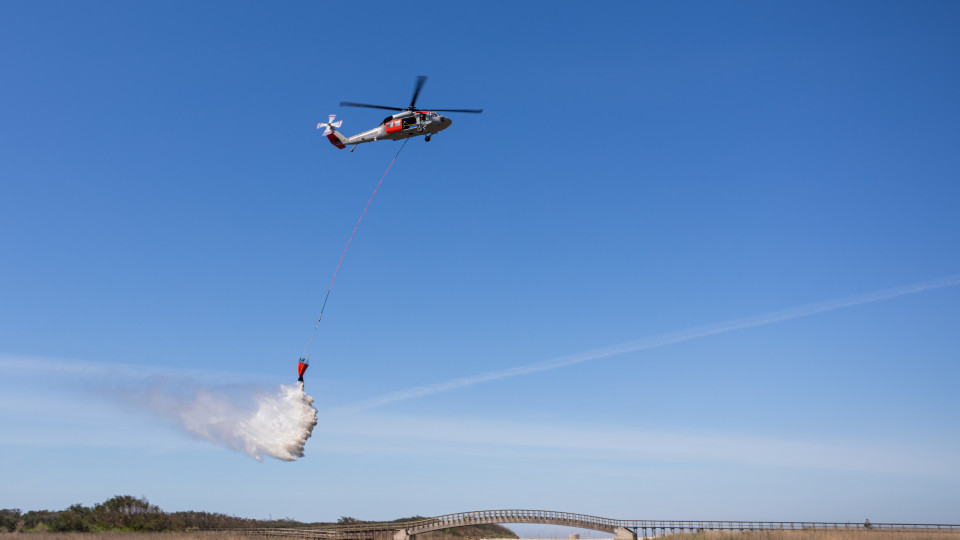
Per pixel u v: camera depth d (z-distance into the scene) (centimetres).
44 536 11088
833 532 8400
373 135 6138
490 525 13662
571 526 9400
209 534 11325
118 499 13250
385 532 9912
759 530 8744
